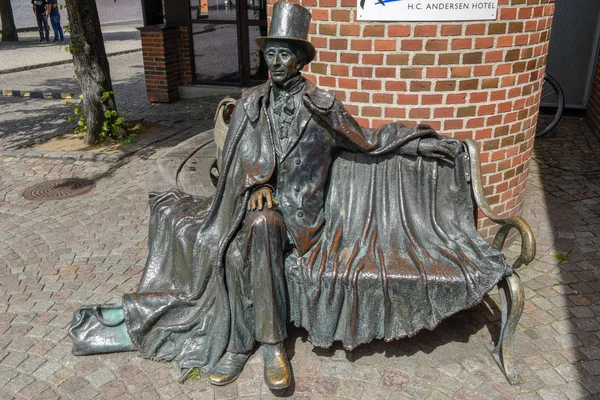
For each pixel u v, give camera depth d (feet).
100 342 10.93
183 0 33.27
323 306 10.06
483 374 10.21
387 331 10.02
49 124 29.58
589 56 27.55
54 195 19.39
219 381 10.00
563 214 16.93
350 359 10.68
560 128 26.40
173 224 11.70
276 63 9.68
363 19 11.98
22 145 25.54
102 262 14.67
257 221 9.53
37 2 67.51
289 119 10.27
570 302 12.41
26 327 11.85
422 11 11.69
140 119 29.17
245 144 10.52
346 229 11.09
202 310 10.81
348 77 12.62
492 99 12.70
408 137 10.63
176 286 11.58
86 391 9.96
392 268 9.97
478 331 11.44
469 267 9.90
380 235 10.98
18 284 13.61
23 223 17.17
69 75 46.21
